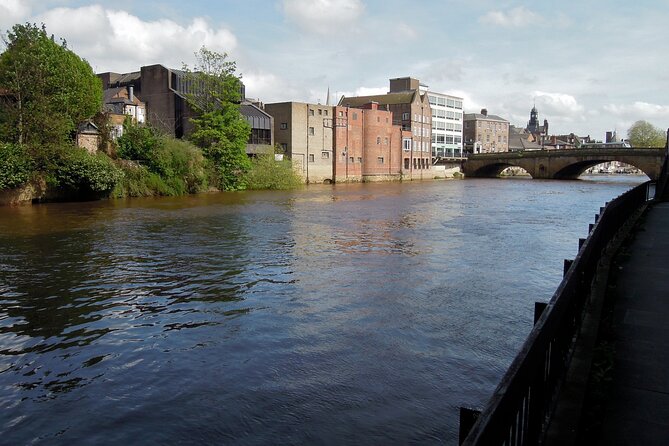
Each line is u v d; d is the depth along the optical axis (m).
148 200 42.09
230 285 13.77
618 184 78.75
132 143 47.31
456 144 127.12
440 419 6.88
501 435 3.03
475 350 9.22
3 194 35.94
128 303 12.16
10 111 38.12
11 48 40.84
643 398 5.16
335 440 6.41
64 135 40.12
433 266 16.19
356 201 43.41
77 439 6.53
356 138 88.19
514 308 11.70
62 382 8.09
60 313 11.43
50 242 20.67
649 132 138.88
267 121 73.75
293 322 10.74
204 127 58.31
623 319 7.31
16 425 6.85
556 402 4.90
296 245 20.11
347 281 14.20
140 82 72.81
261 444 6.37
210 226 25.83
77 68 46.00
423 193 55.44
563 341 5.18
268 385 7.89
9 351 9.31
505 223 27.70
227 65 58.34
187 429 6.72
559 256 17.94
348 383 7.93
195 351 9.25
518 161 103.00
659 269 10.11
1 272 15.28
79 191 40.97
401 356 8.95
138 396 7.61
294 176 66.00
